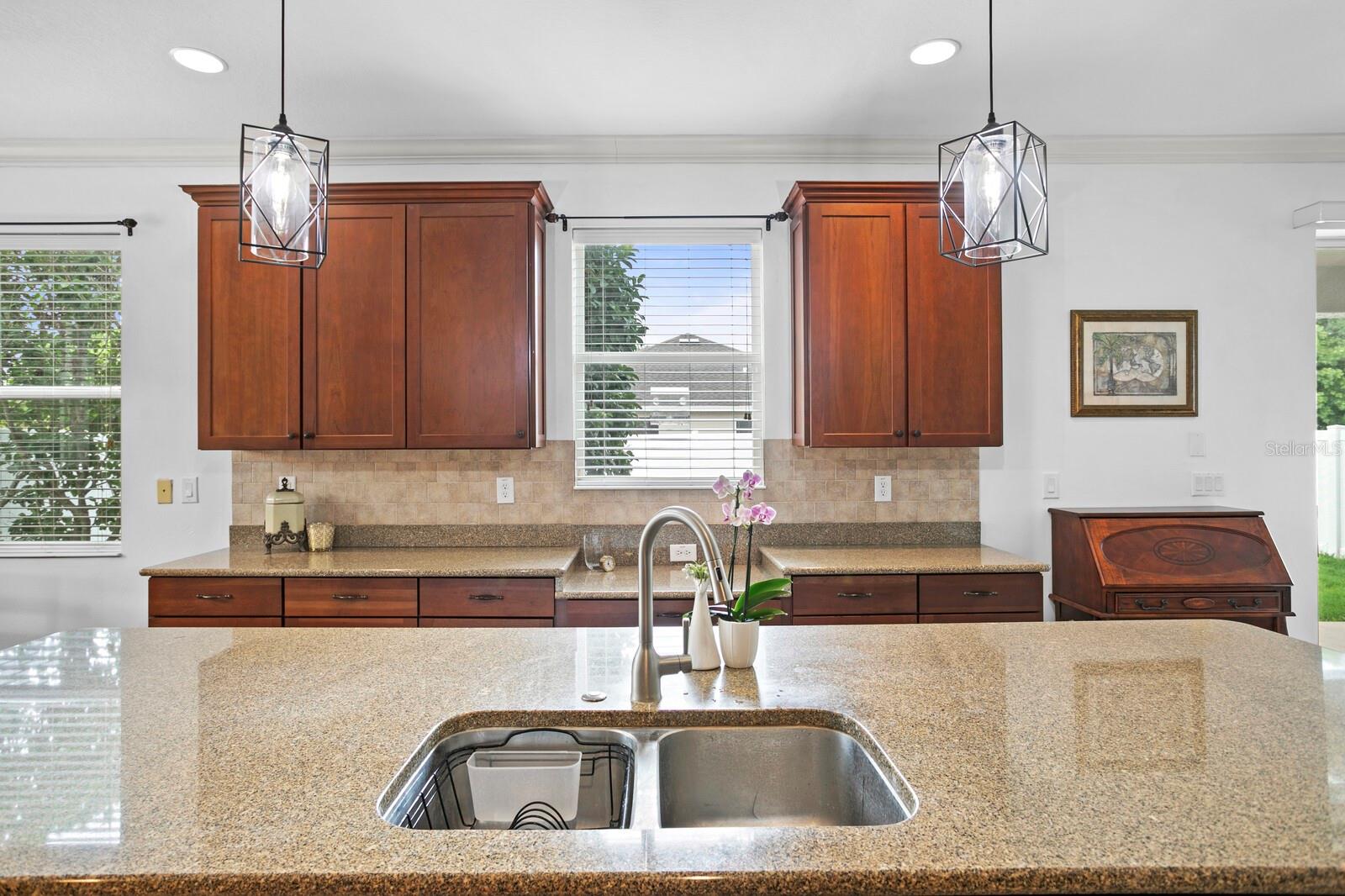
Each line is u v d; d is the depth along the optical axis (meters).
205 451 3.21
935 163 3.57
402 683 1.52
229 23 2.51
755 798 1.36
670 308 3.60
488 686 1.50
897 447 3.27
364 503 3.53
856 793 1.28
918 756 1.14
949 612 2.95
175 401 3.52
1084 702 1.38
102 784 1.06
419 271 3.16
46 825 0.94
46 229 3.49
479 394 3.17
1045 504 3.57
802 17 2.50
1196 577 3.05
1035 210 1.74
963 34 2.62
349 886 0.84
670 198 3.57
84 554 3.50
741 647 1.60
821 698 1.42
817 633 1.90
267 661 1.66
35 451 3.53
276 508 3.30
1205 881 0.83
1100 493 3.58
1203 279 3.59
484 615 2.91
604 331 3.59
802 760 1.36
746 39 2.64
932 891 0.84
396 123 3.30
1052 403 3.58
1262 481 3.58
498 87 2.99
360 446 3.16
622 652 1.75
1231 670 1.56
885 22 2.54
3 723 1.29
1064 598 3.34
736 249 3.61
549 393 3.54
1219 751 1.15
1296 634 3.56
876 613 2.94
